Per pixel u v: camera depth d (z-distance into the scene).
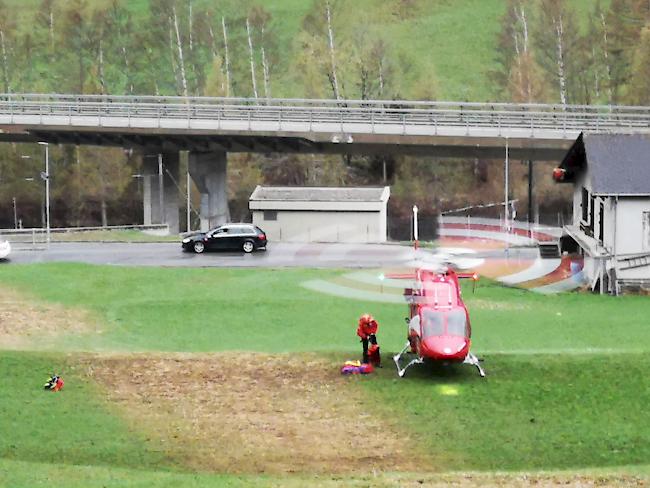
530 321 63.47
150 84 175.00
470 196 148.38
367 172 155.12
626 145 76.94
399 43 192.75
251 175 153.88
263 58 167.50
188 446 38.75
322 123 118.25
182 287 74.94
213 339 59.09
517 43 167.88
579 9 190.12
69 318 64.00
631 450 38.78
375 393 44.00
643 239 75.12
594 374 45.78
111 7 179.12
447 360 44.09
